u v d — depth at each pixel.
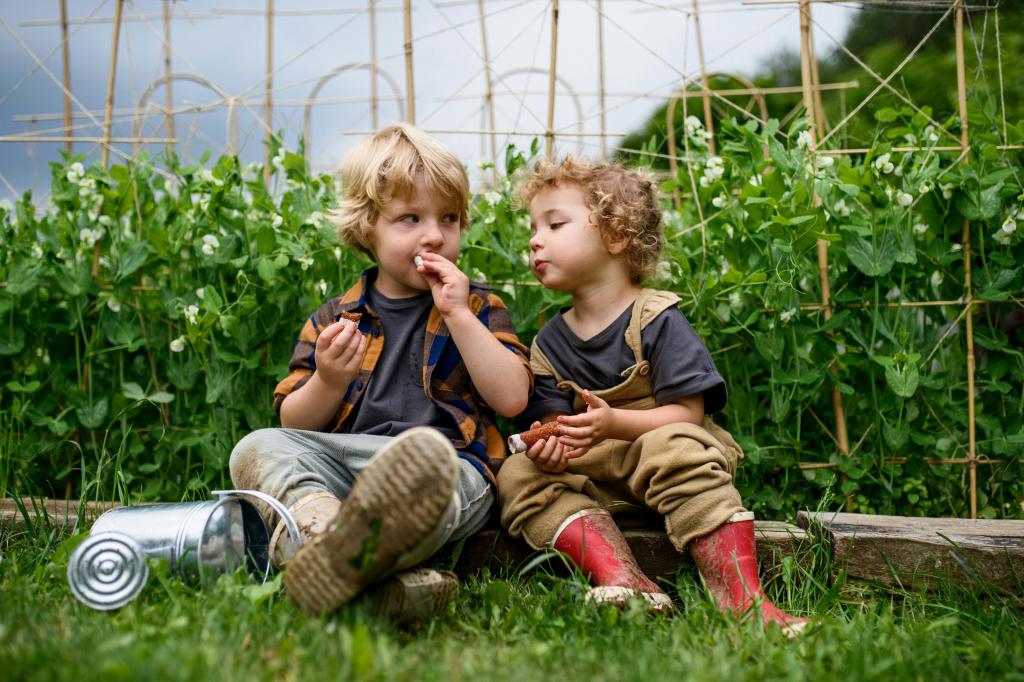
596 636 1.54
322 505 1.74
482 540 2.04
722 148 2.64
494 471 2.08
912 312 2.59
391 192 2.08
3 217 2.75
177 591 1.62
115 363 2.80
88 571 1.59
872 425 2.55
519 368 2.07
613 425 1.96
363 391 2.09
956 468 2.62
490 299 2.18
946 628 1.65
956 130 2.62
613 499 2.06
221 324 2.51
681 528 1.89
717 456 1.92
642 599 1.71
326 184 2.75
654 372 2.06
